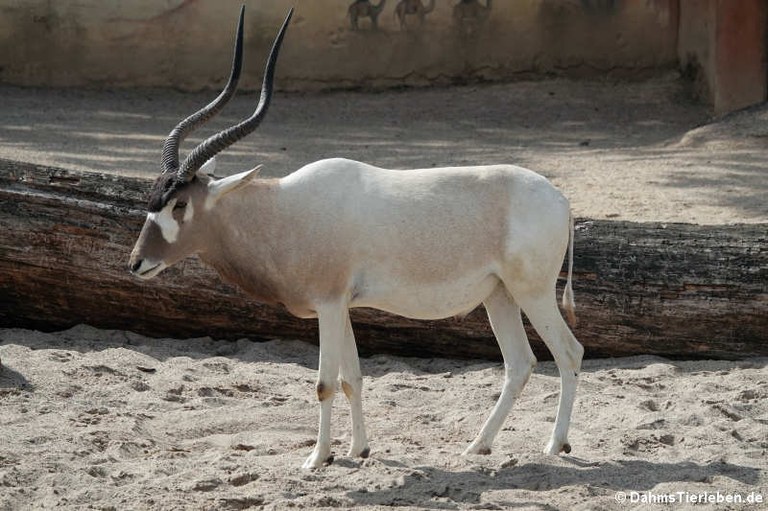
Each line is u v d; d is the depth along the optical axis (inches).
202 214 539.8
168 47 1733.5
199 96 1712.6
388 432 612.4
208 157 532.7
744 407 639.1
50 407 621.6
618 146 1390.3
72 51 1720.0
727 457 553.0
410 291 541.6
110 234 762.2
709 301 728.3
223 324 773.9
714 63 1566.2
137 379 680.4
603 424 617.0
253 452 570.3
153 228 533.3
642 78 1764.3
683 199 1072.2
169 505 479.8
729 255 730.2
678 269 732.0
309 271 534.9
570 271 566.3
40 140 1348.4
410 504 491.8
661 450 572.1
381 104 1678.2
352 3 1755.7
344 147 1376.7
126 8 1718.8
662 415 629.6
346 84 1771.7
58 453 544.4
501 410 562.3
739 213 1009.5
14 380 660.7
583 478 521.3
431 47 1776.6
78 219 762.2
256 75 1749.5
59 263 765.9
